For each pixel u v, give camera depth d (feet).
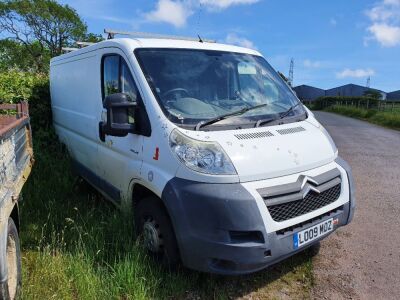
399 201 21.38
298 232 11.13
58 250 12.98
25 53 148.87
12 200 10.07
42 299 10.54
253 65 15.78
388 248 15.48
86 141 18.10
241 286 12.25
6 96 25.70
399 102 132.98
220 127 12.06
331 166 12.93
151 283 11.50
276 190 10.85
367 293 12.35
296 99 15.52
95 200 18.29
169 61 13.76
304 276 13.03
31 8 144.25
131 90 13.52
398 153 37.37
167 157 11.56
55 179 19.33
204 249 10.55
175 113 12.15
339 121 84.17
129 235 13.41
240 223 10.27
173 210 10.94
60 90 22.93
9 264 10.14
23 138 13.52
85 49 17.89
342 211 12.66
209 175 10.65
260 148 11.45
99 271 11.80
